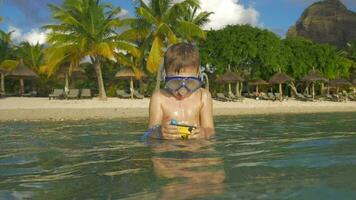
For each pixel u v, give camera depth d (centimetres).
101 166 248
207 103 349
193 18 3362
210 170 214
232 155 268
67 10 2797
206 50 3959
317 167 217
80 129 683
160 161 248
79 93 3052
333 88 4975
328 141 347
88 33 2748
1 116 1695
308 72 4284
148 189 176
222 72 3906
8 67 3597
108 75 4075
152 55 2792
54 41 2702
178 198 159
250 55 3831
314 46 4503
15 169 254
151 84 3638
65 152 324
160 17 2923
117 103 2648
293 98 3875
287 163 232
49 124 1023
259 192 164
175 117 342
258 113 1902
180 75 338
